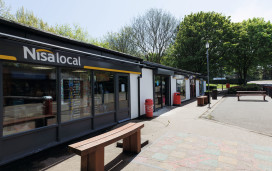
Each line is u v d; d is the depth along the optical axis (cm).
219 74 2684
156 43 2836
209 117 746
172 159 329
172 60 2762
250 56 2720
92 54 489
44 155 353
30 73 372
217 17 2480
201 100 1106
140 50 2875
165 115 783
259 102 1262
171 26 2791
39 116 383
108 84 604
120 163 313
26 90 363
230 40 2431
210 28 2486
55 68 422
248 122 648
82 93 500
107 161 322
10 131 330
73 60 450
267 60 2703
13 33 333
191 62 2534
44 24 2053
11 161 316
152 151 368
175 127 565
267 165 303
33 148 362
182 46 2553
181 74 1338
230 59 2502
